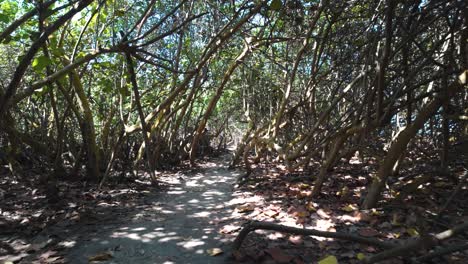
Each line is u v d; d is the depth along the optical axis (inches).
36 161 234.1
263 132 319.9
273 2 141.8
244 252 111.6
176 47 313.0
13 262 110.7
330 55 209.6
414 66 194.4
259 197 188.4
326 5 175.2
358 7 214.2
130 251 119.0
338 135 166.7
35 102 237.6
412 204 146.8
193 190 227.9
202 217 159.5
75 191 200.5
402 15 136.6
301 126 320.2
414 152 251.6
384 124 159.9
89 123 217.5
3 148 219.8
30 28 223.9
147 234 135.5
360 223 132.9
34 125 238.5
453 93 131.0
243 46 311.7
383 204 148.1
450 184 165.8
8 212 158.6
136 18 284.8
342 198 165.9
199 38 322.0
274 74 358.3
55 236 132.9
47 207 167.3
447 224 121.0
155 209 175.9
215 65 355.6
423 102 235.0
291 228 108.4
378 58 161.2
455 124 213.8
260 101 385.4
